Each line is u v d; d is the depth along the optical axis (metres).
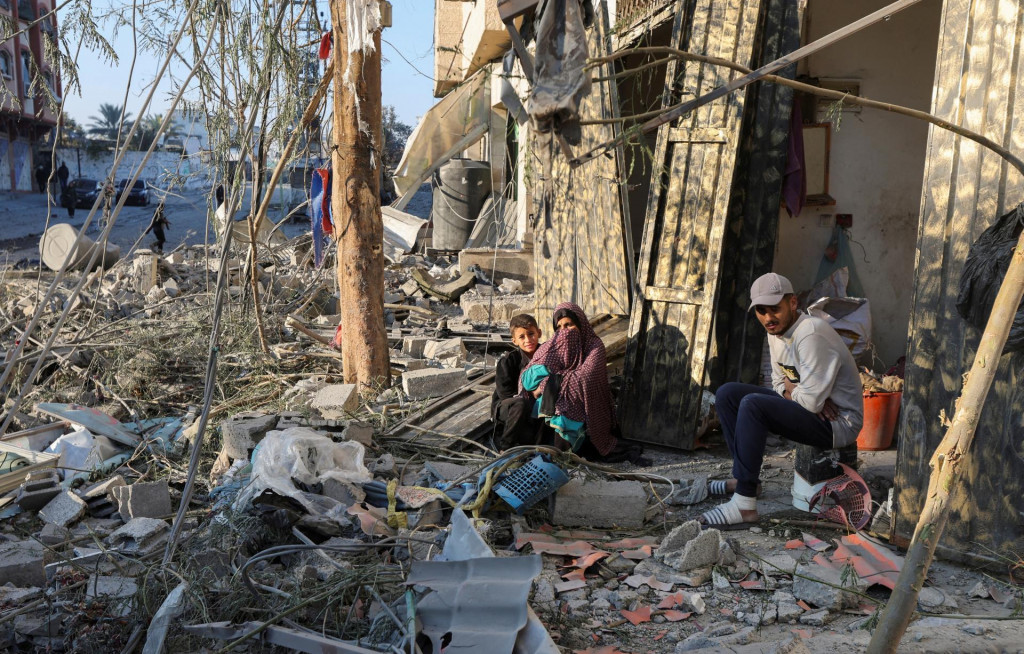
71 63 4.89
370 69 6.56
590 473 4.72
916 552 2.36
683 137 6.06
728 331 6.38
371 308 6.93
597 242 7.96
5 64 22.67
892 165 6.51
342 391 6.36
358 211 6.78
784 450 5.71
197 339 7.98
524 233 12.70
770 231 6.18
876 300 6.64
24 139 30.30
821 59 6.44
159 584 3.45
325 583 3.41
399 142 16.47
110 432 5.75
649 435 5.91
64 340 7.92
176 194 6.27
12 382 6.69
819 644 3.14
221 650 2.93
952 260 3.69
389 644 2.94
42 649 3.19
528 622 2.93
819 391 4.20
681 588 3.64
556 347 5.48
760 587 3.61
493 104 14.65
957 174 3.67
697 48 6.15
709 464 5.53
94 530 4.30
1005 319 2.28
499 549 4.03
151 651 3.03
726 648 3.09
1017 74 3.51
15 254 17.41
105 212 3.75
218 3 3.78
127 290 11.05
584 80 2.40
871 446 5.53
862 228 6.57
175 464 5.38
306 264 11.62
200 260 13.13
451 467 5.00
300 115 6.84
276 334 8.76
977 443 3.66
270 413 5.49
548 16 2.40
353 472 4.61
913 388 3.84
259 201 7.72
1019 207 3.43
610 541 4.18
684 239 5.98
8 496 4.71
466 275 11.99
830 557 3.88
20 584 3.60
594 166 7.89
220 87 5.38
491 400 6.32
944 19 3.72
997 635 3.13
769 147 6.14
